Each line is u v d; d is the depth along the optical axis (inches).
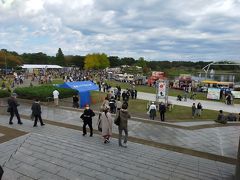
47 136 421.1
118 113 407.8
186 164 341.1
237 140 525.7
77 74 2741.1
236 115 965.2
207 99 1507.1
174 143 479.5
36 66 3649.1
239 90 1775.3
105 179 260.4
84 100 1030.4
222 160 391.9
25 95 903.1
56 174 265.4
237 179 226.2
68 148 354.3
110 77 2849.4
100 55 4200.3
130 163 315.6
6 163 286.5
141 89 1875.0
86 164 298.4
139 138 488.4
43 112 721.6
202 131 591.8
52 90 947.3
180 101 1365.7
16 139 394.0
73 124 577.0
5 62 3238.2
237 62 2539.4
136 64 4360.2
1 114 649.6
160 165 319.6
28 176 256.7
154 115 805.9
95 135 478.3
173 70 4311.0
